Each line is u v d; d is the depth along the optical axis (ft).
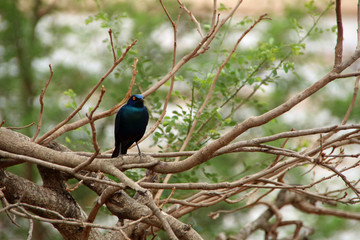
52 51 62.39
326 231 57.06
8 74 62.59
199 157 23.12
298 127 60.13
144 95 28.37
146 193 20.88
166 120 34.22
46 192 26.25
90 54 60.59
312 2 36.14
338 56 22.29
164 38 58.34
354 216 39.06
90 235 27.32
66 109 57.16
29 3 63.05
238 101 36.37
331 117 61.72
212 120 36.14
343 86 62.39
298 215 59.21
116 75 36.29
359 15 25.30
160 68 53.72
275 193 58.08
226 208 53.21
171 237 20.31
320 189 54.60
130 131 32.94
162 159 36.14
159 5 58.80
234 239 38.52
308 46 55.47
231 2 61.82
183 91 53.26
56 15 63.98
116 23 36.17
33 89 62.44
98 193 27.89
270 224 39.60
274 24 54.95
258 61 38.78
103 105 55.83
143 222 25.93
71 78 60.64
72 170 21.38
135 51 34.65
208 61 52.85
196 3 59.26
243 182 23.44
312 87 21.99
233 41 55.98
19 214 20.01
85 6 59.57
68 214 26.66
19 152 24.89
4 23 60.34
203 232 50.52
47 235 59.00
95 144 20.17
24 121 55.83
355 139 26.37
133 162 24.40
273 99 58.70
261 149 23.47
